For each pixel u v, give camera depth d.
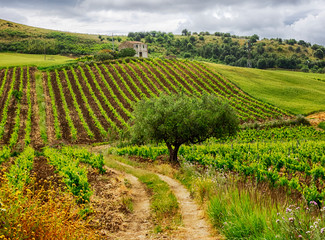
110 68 67.56
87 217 8.25
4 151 23.88
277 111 51.50
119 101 52.22
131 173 17.59
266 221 6.43
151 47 184.50
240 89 63.22
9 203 4.85
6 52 124.19
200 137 22.20
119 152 29.00
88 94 54.84
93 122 43.69
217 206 8.07
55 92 55.09
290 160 16.09
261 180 12.31
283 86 68.12
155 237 7.36
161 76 64.81
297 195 10.29
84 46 153.38
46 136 36.09
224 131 21.62
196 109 21.53
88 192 10.07
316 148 21.22
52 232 4.96
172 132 21.03
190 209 9.74
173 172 17.19
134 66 69.50
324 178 13.12
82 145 35.41
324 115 48.88
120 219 8.75
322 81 84.31
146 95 55.28
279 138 37.31
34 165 19.34
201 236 7.19
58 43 147.25
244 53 178.25
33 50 129.12
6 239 4.22
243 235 6.40
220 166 15.88
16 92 48.03
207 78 67.19
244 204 7.56
